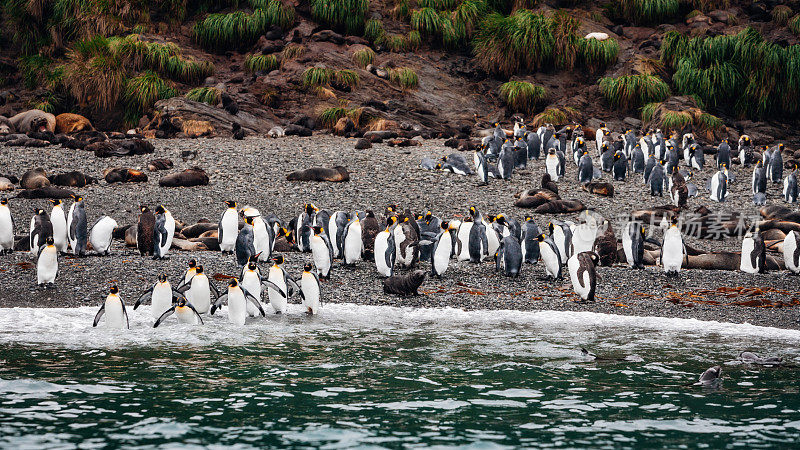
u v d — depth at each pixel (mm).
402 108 85625
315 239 33375
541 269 37969
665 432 15250
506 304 30484
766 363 21094
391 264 34000
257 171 58531
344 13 96188
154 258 35969
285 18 95812
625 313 29141
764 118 89188
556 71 93812
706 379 19094
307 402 17078
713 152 75000
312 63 89688
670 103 84625
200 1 101188
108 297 24625
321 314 28281
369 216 38656
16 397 17062
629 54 94438
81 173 52906
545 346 23297
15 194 49594
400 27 98812
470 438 14828
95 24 93438
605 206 51969
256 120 80750
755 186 56000
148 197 50406
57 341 22875
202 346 22625
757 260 36969
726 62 89250
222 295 26812
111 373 19281
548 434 15086
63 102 87188
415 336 24641
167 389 17922
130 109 85062
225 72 91688
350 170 59875
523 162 63750
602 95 89750
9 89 91125
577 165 66688
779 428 15531
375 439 14711
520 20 92688
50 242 30031
